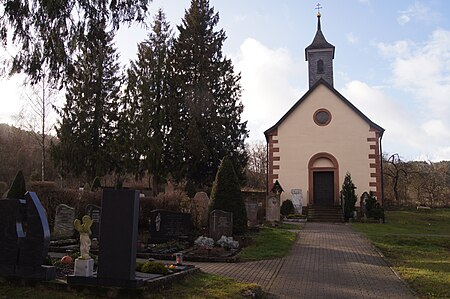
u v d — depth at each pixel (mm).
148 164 29547
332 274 10344
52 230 17500
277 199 22641
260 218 25438
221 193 17391
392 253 13781
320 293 8445
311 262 11969
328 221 25531
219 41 32719
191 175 31047
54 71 10312
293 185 28188
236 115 32375
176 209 19312
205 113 31016
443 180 46188
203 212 18891
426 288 8781
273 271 10594
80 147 31516
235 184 17578
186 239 15953
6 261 7438
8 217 7559
